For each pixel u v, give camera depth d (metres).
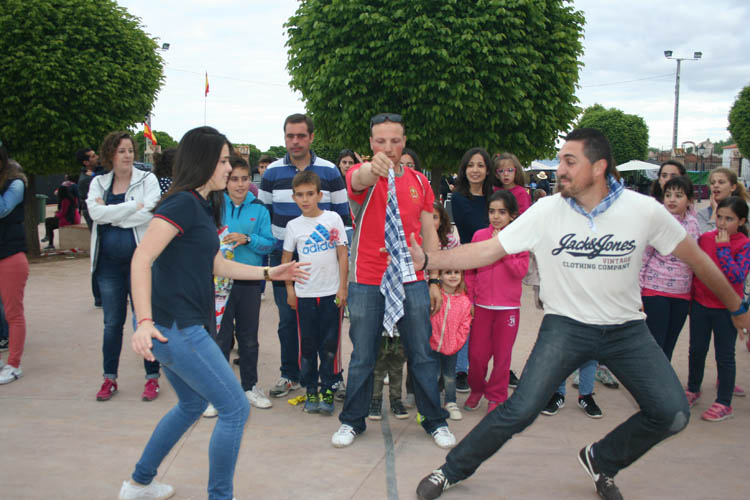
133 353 5.26
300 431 3.64
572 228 2.58
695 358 4.13
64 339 5.60
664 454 3.36
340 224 3.96
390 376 3.92
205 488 2.88
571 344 2.62
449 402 3.96
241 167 4.04
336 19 10.34
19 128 9.48
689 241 2.62
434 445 3.47
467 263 2.74
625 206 2.53
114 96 10.07
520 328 6.37
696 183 34.91
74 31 9.75
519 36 10.09
